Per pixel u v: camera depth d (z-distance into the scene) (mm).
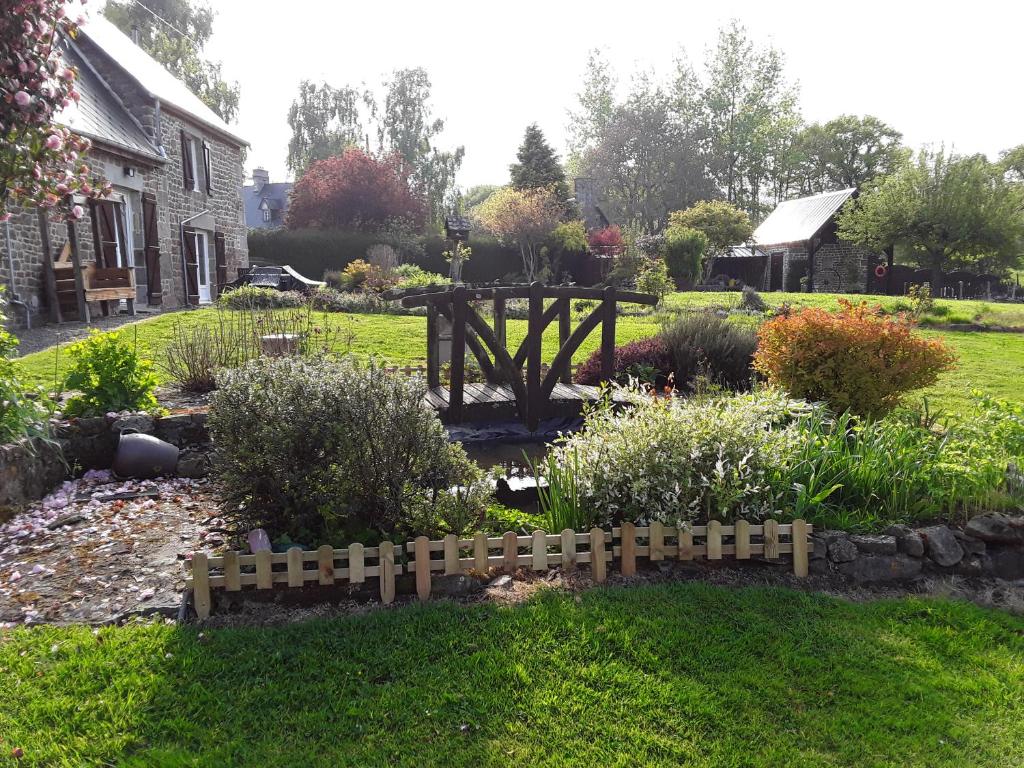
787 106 47938
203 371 7281
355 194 31547
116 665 2920
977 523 4199
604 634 3270
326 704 2766
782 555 4031
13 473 4559
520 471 5609
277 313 12297
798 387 6480
